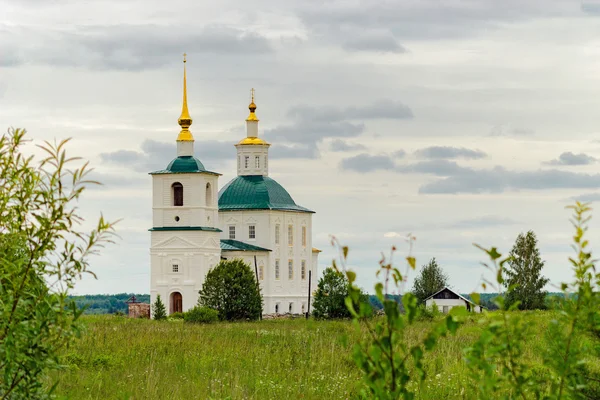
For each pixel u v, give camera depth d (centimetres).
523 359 1888
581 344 1584
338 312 9400
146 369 3488
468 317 1413
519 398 1603
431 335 1391
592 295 1527
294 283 14512
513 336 1485
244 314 9988
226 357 4091
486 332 1477
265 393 3075
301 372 3531
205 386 3134
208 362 3884
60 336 1588
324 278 9506
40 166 1530
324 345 4672
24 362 1574
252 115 14975
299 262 14650
